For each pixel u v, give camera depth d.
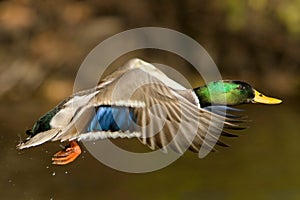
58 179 10.30
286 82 15.75
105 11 16.88
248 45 16.48
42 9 16.75
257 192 10.01
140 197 10.05
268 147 11.57
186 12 16.81
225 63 16.50
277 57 16.41
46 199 9.69
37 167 10.31
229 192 10.11
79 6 16.86
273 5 15.88
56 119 4.83
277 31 16.30
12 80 15.46
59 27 16.61
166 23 16.77
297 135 12.02
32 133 5.05
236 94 5.93
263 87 15.59
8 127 12.36
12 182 9.91
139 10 16.83
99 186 10.32
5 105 14.20
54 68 15.84
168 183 10.48
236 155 11.30
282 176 10.54
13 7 16.86
